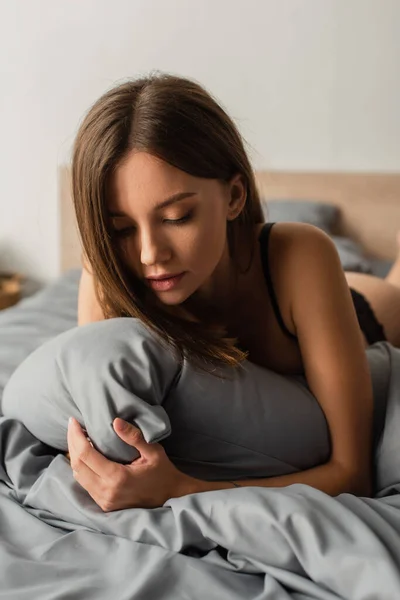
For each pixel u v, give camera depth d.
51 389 0.96
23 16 2.79
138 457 0.89
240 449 0.94
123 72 2.76
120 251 0.88
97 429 0.88
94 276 0.96
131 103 0.83
